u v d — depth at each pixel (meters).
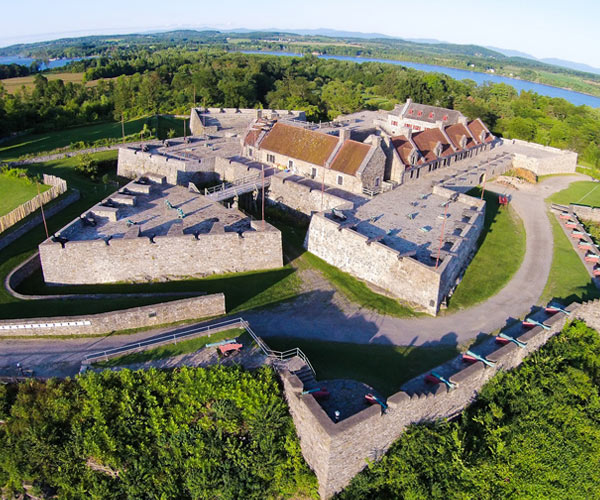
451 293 52.25
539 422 39.56
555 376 43.22
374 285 53.47
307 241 61.41
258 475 33.91
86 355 38.66
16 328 40.53
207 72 146.50
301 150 76.94
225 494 33.16
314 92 165.25
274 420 34.75
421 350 43.16
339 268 57.19
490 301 51.62
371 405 35.12
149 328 42.81
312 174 75.38
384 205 66.94
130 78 158.00
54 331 41.09
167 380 35.16
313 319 47.03
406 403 34.12
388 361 41.44
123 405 33.94
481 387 40.81
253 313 47.44
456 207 67.19
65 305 45.47
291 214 71.88
